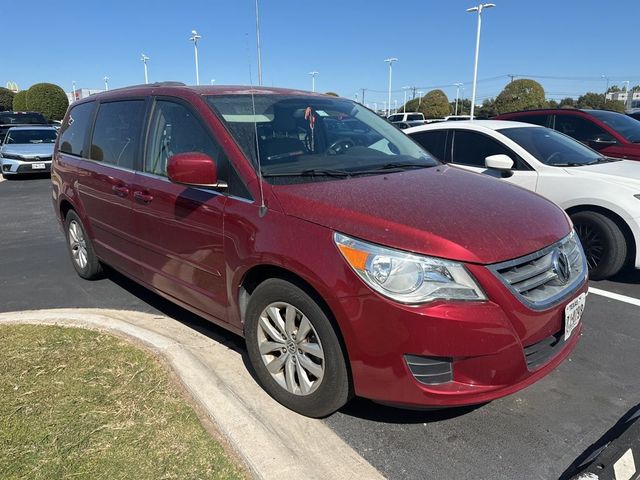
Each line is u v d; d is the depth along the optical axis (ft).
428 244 7.75
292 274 8.77
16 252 20.88
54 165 17.39
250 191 9.55
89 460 7.65
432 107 201.57
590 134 25.93
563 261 8.90
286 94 12.82
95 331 11.78
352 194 9.05
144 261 12.62
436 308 7.52
